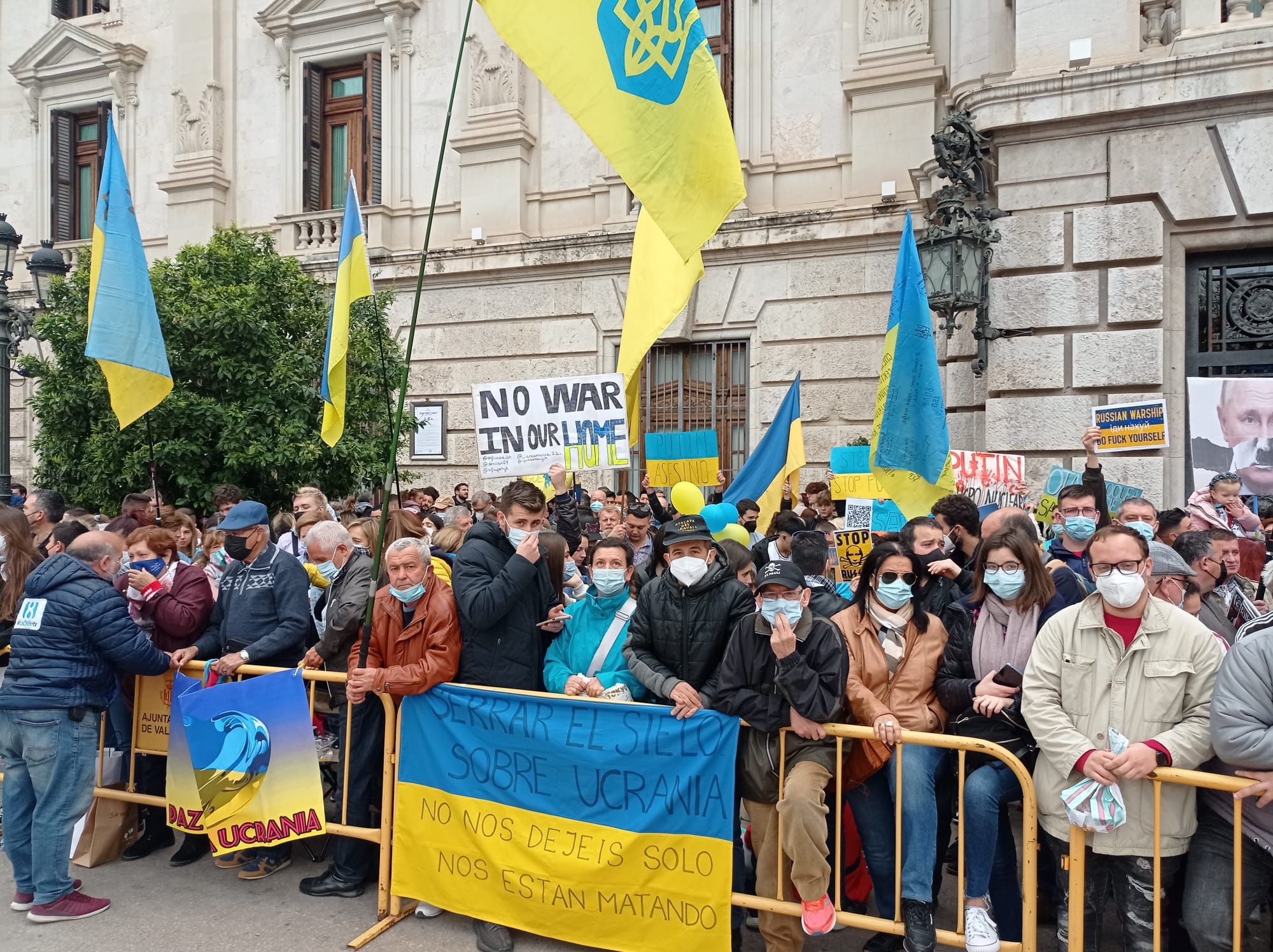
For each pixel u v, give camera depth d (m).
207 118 16.73
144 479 10.45
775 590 3.54
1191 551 4.42
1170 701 3.27
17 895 4.33
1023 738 3.67
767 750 3.77
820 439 12.76
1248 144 7.98
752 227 12.99
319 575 5.48
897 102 12.46
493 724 4.13
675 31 4.19
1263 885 3.23
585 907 3.89
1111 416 8.08
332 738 4.94
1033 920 3.39
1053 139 8.68
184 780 4.57
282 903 4.41
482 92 14.75
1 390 10.27
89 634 4.25
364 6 15.64
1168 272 8.37
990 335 8.86
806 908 3.53
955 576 4.43
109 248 5.90
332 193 16.55
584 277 14.03
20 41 18.84
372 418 11.87
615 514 7.70
